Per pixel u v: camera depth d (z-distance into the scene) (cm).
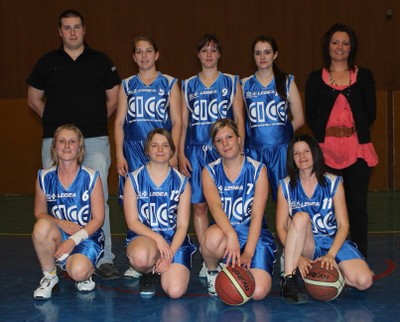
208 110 505
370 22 1041
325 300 411
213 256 427
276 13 1049
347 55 485
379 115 1012
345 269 425
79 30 500
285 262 419
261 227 448
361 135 481
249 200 446
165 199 443
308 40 1048
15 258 569
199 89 509
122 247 618
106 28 1059
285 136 502
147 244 423
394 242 620
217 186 447
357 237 486
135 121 504
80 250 438
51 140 501
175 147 462
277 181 501
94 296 436
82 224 457
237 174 445
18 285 470
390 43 1041
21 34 1062
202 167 501
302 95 1027
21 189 1047
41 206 462
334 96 483
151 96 503
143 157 502
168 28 1058
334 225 445
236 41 1055
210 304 412
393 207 856
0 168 1048
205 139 504
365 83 487
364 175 482
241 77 1057
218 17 1055
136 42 502
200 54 505
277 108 500
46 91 509
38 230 422
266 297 428
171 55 1059
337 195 438
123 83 509
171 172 446
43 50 1062
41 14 1059
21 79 1066
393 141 1015
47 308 407
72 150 443
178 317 383
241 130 506
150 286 437
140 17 1059
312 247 435
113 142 1013
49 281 436
